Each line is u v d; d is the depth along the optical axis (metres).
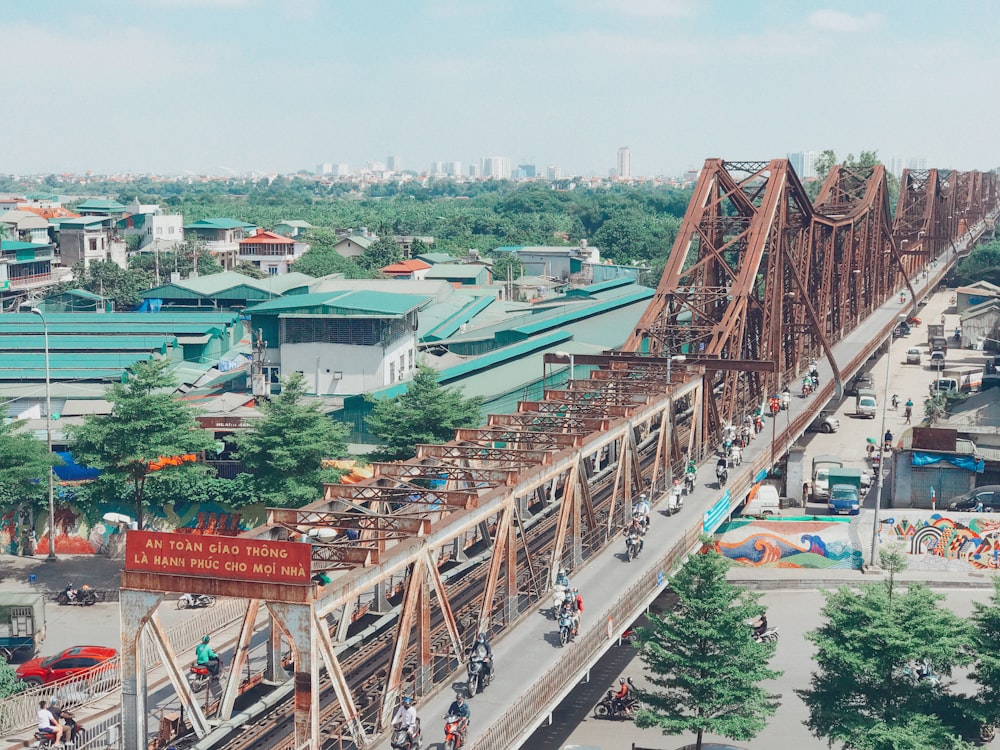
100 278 171.88
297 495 70.25
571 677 42.50
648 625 61.62
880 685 44.88
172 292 142.12
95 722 44.75
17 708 45.78
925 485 84.69
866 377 127.56
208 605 64.88
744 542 74.00
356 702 39.75
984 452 86.88
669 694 48.44
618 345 118.31
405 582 40.62
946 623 44.91
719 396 94.12
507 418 61.59
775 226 97.44
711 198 96.19
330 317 96.19
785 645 60.84
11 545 77.94
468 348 117.88
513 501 46.12
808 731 50.88
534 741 49.09
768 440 86.44
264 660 46.81
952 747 43.12
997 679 44.47
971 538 72.56
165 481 72.75
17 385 97.44
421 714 39.00
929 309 195.75
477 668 40.47
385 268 196.62
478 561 51.28
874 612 44.31
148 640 48.53
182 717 38.75
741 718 44.09
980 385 119.94
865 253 144.12
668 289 89.25
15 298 176.12
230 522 76.38
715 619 45.31
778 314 98.12
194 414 73.62
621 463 60.22
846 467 91.81
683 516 65.06
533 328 120.31
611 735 50.06
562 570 48.19
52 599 68.62
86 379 99.69
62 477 80.06
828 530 73.62
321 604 32.97
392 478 47.75
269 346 98.19
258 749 35.94
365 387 96.94
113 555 77.06
